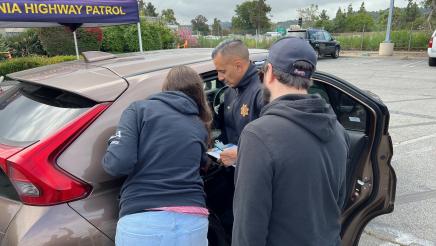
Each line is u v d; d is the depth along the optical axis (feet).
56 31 51.85
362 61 58.13
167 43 65.00
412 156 15.65
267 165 3.75
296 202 3.82
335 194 4.25
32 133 6.06
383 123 7.62
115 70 7.20
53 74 7.21
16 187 5.52
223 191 7.30
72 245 5.44
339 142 4.25
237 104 7.17
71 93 6.56
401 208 11.53
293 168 3.76
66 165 5.65
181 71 6.29
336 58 65.21
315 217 3.97
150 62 7.81
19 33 62.75
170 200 5.50
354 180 7.67
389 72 42.68
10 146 5.85
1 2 13.24
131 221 5.39
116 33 57.93
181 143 5.66
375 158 7.73
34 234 5.27
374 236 10.12
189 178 5.67
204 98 6.38
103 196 5.89
